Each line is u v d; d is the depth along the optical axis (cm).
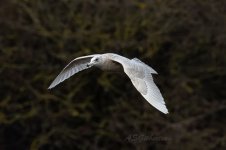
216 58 1758
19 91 1773
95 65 874
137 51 1711
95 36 1703
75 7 1731
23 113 1783
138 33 1717
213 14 1716
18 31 1762
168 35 1716
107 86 1698
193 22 1709
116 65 873
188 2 1703
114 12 1725
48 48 1747
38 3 1739
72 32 1730
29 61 1755
